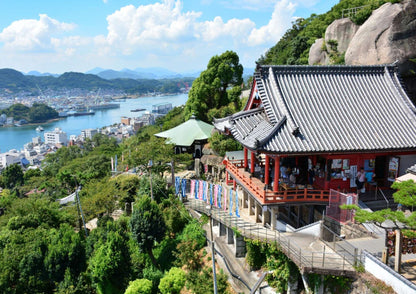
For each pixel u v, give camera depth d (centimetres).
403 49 3931
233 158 4206
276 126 2666
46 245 3656
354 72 3288
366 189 2931
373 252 2120
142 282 3016
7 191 9319
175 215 3941
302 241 2561
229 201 3462
